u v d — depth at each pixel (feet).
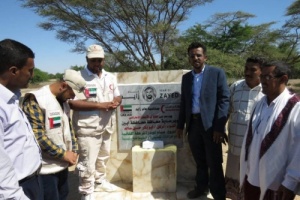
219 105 10.75
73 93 8.24
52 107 7.90
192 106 11.43
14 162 5.89
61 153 7.84
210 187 11.37
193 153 12.02
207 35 54.70
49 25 48.29
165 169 12.79
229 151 10.77
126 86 13.30
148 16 49.32
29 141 6.42
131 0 46.88
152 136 13.61
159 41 48.37
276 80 6.82
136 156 12.73
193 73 11.45
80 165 11.67
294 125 6.46
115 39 50.14
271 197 7.14
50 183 8.11
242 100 10.05
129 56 51.72
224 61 43.37
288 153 6.71
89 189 11.78
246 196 8.10
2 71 5.59
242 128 10.00
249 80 9.71
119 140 13.69
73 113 11.60
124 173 13.93
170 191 12.90
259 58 9.51
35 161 6.55
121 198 12.44
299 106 6.52
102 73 11.87
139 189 12.92
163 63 49.47
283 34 53.83
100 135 11.94
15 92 6.06
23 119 6.17
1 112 5.52
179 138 13.52
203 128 11.07
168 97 13.33
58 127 8.05
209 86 10.89
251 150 7.50
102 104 11.27
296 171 6.36
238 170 10.50
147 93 13.32
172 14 49.01
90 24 48.96
